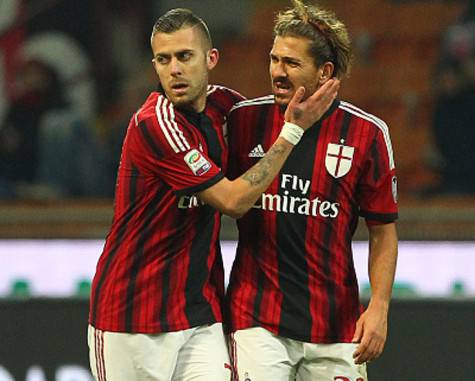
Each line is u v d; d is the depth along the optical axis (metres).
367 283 23.34
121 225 14.77
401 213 26.84
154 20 33.00
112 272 14.76
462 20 32.88
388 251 15.18
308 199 14.80
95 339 15.01
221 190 14.05
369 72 32.75
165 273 14.60
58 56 32.47
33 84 32.16
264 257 14.95
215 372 14.62
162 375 14.70
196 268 14.72
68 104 32.16
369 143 14.82
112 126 31.89
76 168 31.25
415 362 21.70
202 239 14.75
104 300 14.81
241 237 15.16
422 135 31.69
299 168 14.77
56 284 24.23
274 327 14.87
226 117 15.08
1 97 31.94
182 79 14.05
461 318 21.69
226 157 14.91
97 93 32.38
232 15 33.50
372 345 14.65
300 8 14.51
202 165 14.10
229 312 15.15
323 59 14.41
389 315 21.80
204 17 33.47
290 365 15.10
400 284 23.67
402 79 32.53
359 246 23.69
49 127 31.67
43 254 24.39
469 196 30.20
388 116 32.19
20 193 30.80
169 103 14.43
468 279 23.59
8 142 31.45
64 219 27.50
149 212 14.55
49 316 21.88
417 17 33.12
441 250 23.75
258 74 33.22
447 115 31.81
